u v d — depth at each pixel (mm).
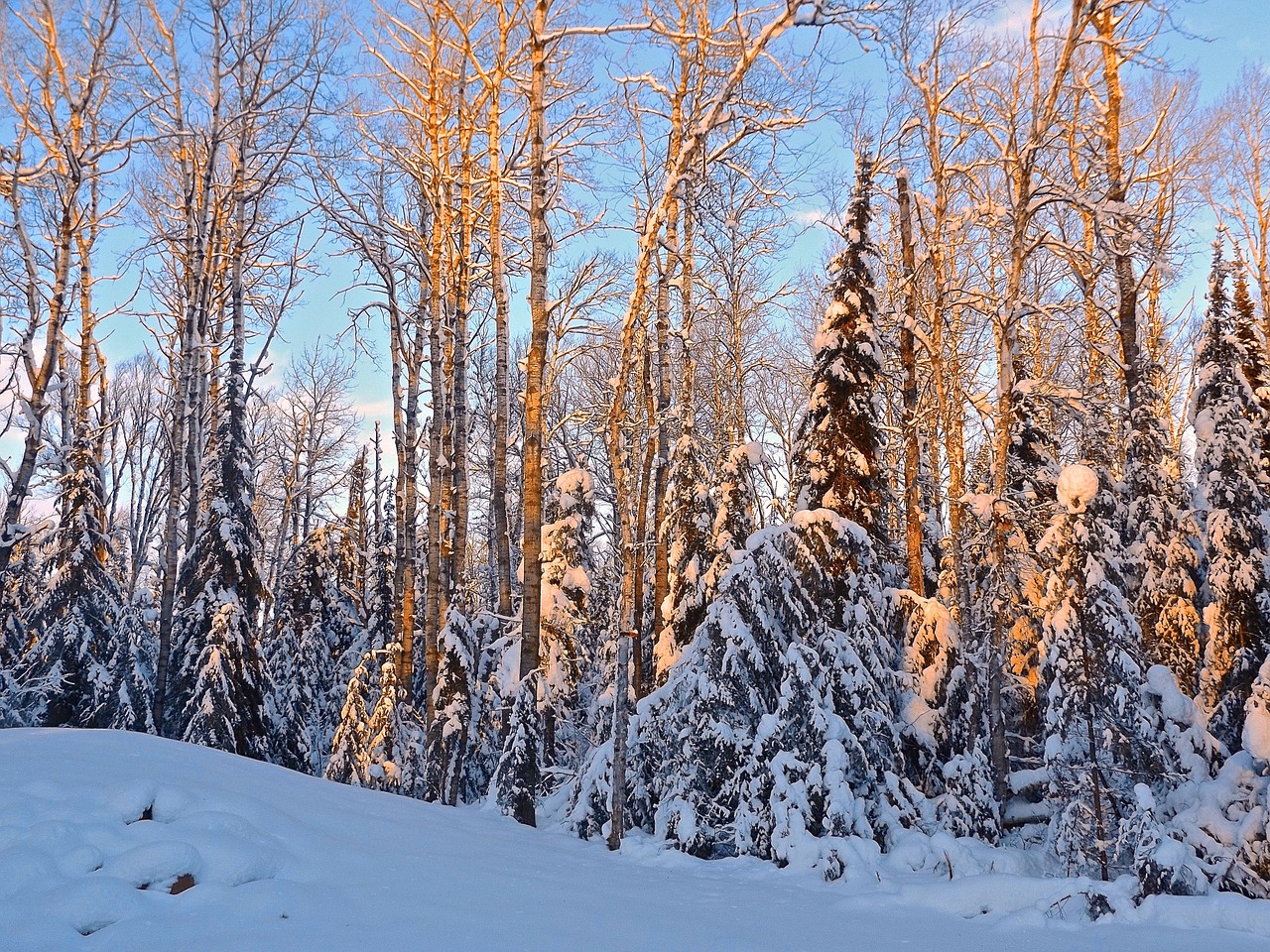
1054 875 10234
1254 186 23141
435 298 16812
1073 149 14156
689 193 14859
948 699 12422
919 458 15586
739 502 16219
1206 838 10367
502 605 14977
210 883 5383
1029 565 15586
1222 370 14898
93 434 19875
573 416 17812
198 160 19203
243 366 19469
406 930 5129
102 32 14094
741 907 7051
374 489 29609
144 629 20062
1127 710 10578
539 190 12070
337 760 15898
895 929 6754
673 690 11867
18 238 15266
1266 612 13719
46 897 4836
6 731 8250
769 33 9945
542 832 10688
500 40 15312
